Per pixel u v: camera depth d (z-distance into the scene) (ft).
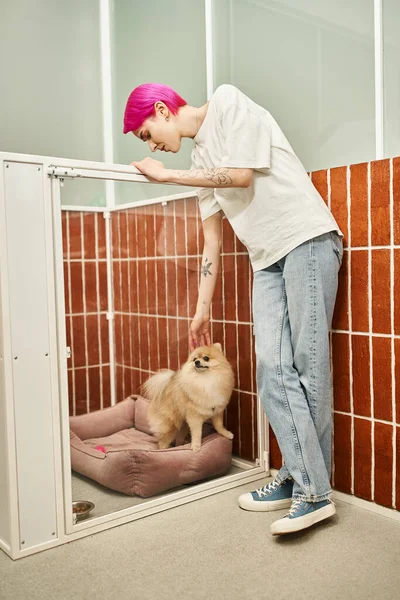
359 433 5.51
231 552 4.64
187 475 5.80
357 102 5.54
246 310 6.31
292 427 5.06
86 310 6.14
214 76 6.94
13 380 4.57
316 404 5.12
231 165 4.80
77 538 4.97
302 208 4.97
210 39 6.90
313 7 5.89
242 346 6.34
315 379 5.08
